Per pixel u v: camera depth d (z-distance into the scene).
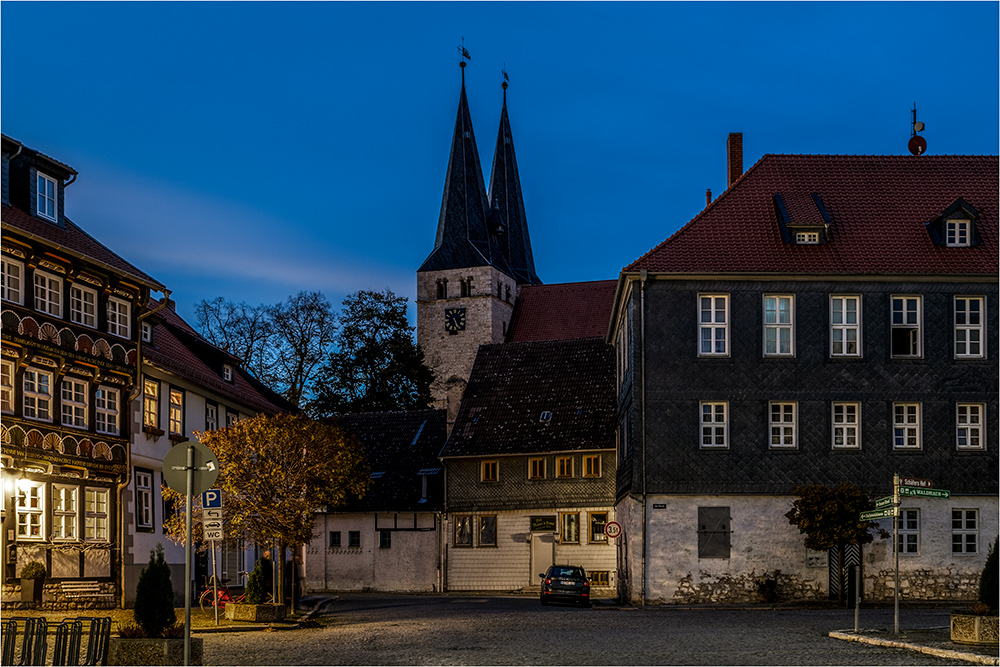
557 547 54.53
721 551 38.16
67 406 31.08
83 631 18.17
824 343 38.97
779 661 18.97
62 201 32.31
